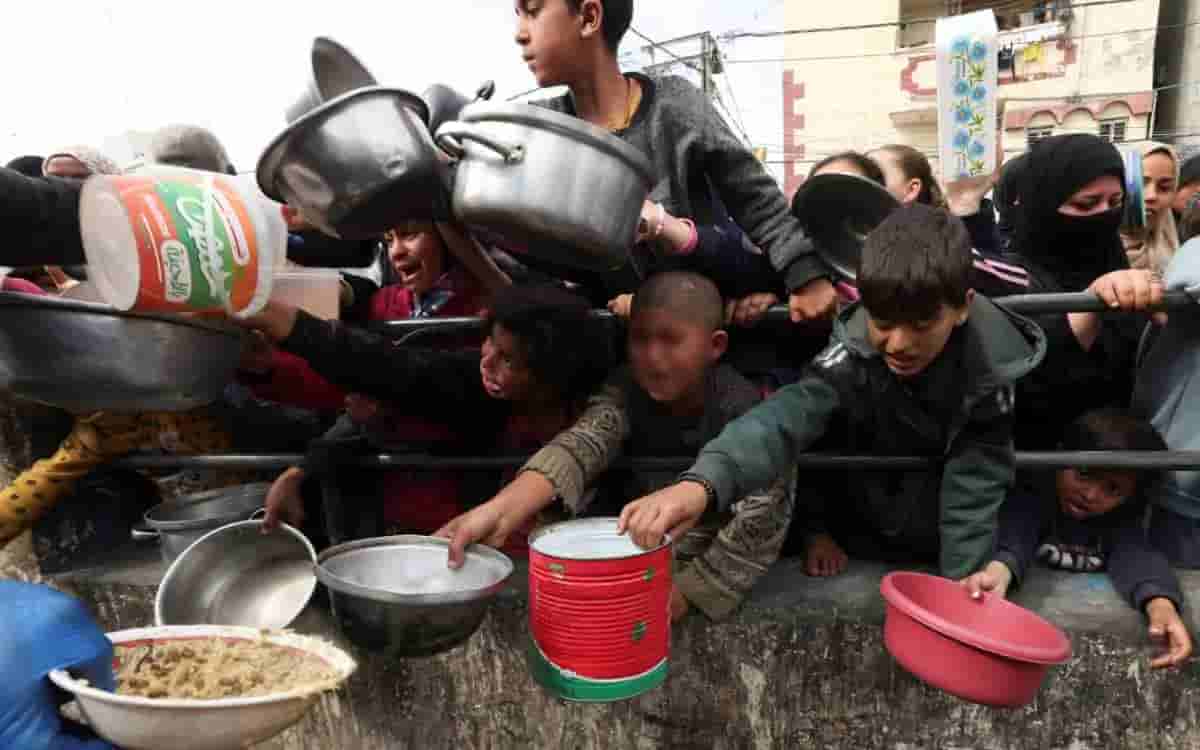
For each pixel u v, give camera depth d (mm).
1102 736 1300
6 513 1666
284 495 1521
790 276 1399
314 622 1544
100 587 1715
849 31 11281
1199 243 1315
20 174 1103
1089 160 1685
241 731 837
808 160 11711
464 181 1083
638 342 1310
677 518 1097
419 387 1452
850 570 1547
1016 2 11461
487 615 1491
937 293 1056
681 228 1407
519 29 1423
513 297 1433
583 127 1033
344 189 1047
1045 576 1464
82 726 910
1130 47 10578
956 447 1322
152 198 1001
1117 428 1379
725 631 1396
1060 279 1812
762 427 1228
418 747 1590
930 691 1344
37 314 1059
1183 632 1209
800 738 1409
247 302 1108
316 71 1146
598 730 1490
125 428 1685
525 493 1250
